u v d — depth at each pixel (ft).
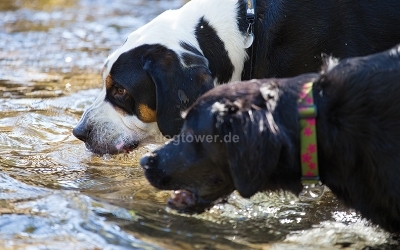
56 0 58.49
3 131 31.40
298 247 21.65
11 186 25.26
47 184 25.84
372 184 21.31
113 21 52.24
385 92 20.99
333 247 21.79
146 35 26.48
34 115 33.22
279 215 24.04
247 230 22.70
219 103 21.21
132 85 26.05
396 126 20.84
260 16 28.07
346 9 27.78
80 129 27.25
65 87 37.73
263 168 20.34
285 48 27.99
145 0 59.16
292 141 20.83
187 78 25.62
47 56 43.45
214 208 24.16
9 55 43.45
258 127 20.30
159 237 21.71
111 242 21.08
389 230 22.29
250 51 27.86
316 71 28.12
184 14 27.43
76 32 49.14
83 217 22.68
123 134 26.96
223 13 27.63
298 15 27.76
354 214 24.22
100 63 42.22
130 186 25.89
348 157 21.17
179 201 22.81
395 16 27.76
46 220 22.35
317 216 24.07
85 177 26.73
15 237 21.25
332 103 21.18
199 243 21.49
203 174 21.84
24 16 53.26
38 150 29.55
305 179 21.44
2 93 36.52
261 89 21.31
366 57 22.02
